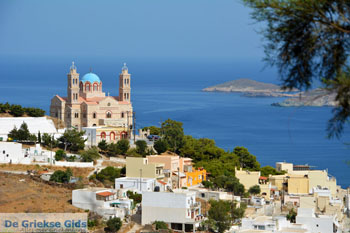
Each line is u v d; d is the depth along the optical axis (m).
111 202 157.25
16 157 195.62
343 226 173.00
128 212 156.75
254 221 152.88
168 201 153.62
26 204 152.38
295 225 156.12
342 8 38.34
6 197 156.38
